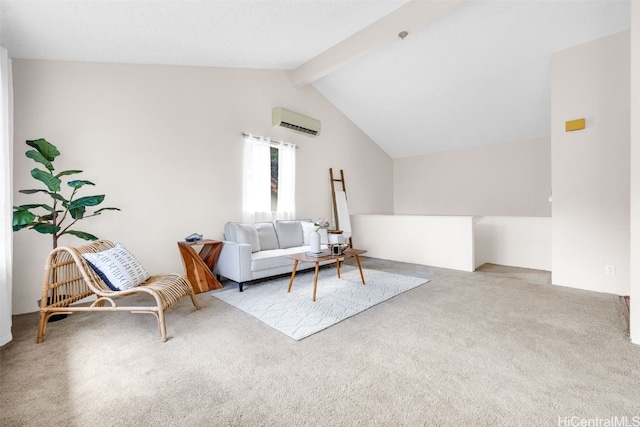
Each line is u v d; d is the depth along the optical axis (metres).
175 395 1.58
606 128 3.19
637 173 2.04
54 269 2.40
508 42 3.65
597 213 3.28
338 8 3.11
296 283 3.79
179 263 3.81
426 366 1.82
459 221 4.54
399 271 4.44
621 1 2.84
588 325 2.40
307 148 5.39
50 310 2.26
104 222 3.30
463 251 4.50
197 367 1.84
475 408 1.45
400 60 4.27
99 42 2.89
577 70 3.37
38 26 2.46
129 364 1.88
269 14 2.96
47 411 1.46
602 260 3.27
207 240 3.77
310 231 4.69
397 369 1.80
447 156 6.55
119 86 3.40
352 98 5.55
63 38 2.70
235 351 2.04
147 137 3.58
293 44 3.80
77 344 2.16
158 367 1.85
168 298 2.37
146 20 2.68
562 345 2.07
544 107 4.70
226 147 4.27
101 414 1.44
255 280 3.95
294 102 5.12
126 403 1.52
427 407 1.46
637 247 2.06
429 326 2.42
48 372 1.80
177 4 2.53
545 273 4.26
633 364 1.81
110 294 2.29
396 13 3.33
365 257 5.70
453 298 3.14
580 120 3.33
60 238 3.06
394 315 2.67
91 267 2.44
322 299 3.12
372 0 3.09
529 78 4.19
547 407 1.45
